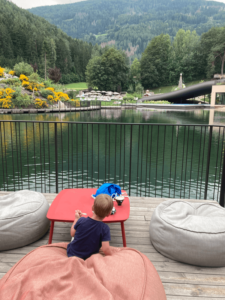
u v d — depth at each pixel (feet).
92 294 3.63
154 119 86.69
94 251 4.88
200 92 163.12
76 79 301.63
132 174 25.38
